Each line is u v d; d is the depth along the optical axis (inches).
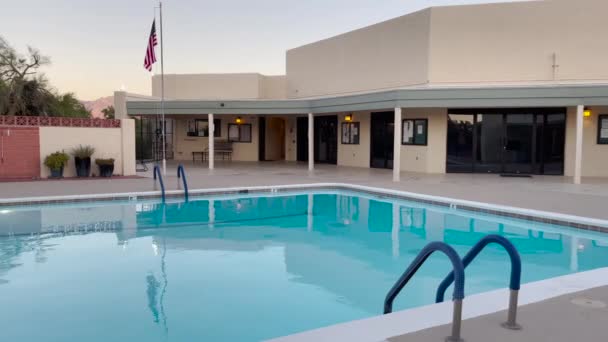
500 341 121.2
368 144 784.3
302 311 203.2
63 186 517.0
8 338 173.0
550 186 528.4
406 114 714.8
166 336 176.2
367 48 781.9
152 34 674.2
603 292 162.4
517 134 670.5
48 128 599.8
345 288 234.1
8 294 220.5
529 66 651.5
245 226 376.2
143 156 925.2
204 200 475.8
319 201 481.1
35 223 369.1
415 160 707.4
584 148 642.2
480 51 662.5
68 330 180.7
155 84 1011.3
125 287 231.9
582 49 634.8
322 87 878.4
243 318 194.7
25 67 1121.4
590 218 332.2
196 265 271.1
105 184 538.3
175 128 971.9
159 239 331.9
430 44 672.4
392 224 379.6
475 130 677.9
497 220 380.5
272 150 997.8
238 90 979.9
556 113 653.3
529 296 157.6
